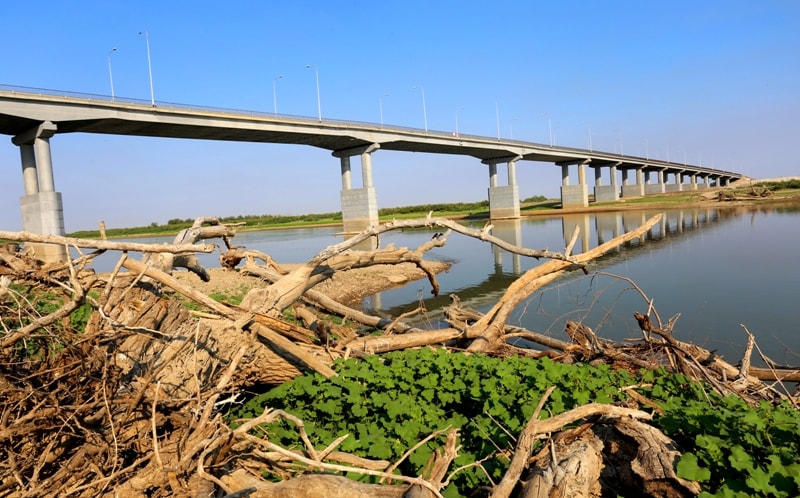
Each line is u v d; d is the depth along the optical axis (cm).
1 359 387
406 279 2484
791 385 927
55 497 369
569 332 943
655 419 488
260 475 438
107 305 536
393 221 877
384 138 6116
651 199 9756
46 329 422
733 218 5288
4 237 402
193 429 440
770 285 1827
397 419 543
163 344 557
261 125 4734
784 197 7362
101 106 3662
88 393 431
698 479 370
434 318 1609
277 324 720
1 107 3253
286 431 544
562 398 543
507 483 372
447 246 4359
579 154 8888
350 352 782
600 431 461
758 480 357
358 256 919
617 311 1524
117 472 372
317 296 1258
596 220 6150
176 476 378
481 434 494
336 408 580
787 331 1245
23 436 391
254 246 4625
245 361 642
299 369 698
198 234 905
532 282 1059
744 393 694
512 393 556
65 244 418
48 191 3647
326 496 355
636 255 2956
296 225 9281
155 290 679
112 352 467
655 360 818
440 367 651
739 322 1348
